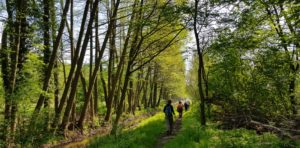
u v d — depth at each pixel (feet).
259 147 31.42
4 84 48.73
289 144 30.25
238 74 45.60
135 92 156.15
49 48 62.44
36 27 54.65
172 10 52.95
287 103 42.88
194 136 40.09
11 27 48.16
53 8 59.36
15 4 48.57
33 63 52.31
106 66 110.52
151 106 191.83
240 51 47.16
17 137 42.14
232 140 34.76
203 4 50.78
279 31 50.11
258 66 44.68
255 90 43.47
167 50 85.20
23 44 53.57
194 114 87.25
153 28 67.15
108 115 83.10
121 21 83.92
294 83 44.88
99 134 68.54
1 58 48.83
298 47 46.44
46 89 53.26
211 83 54.75
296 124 33.04
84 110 71.00
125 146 37.65
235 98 45.19
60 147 51.60
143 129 57.26
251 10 50.60
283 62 45.01
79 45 62.44
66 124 61.67
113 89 82.58
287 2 42.11
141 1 65.41
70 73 61.93
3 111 47.32
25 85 47.01
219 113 56.03
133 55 71.26
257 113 43.62
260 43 47.65
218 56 50.21
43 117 45.55
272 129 38.14
